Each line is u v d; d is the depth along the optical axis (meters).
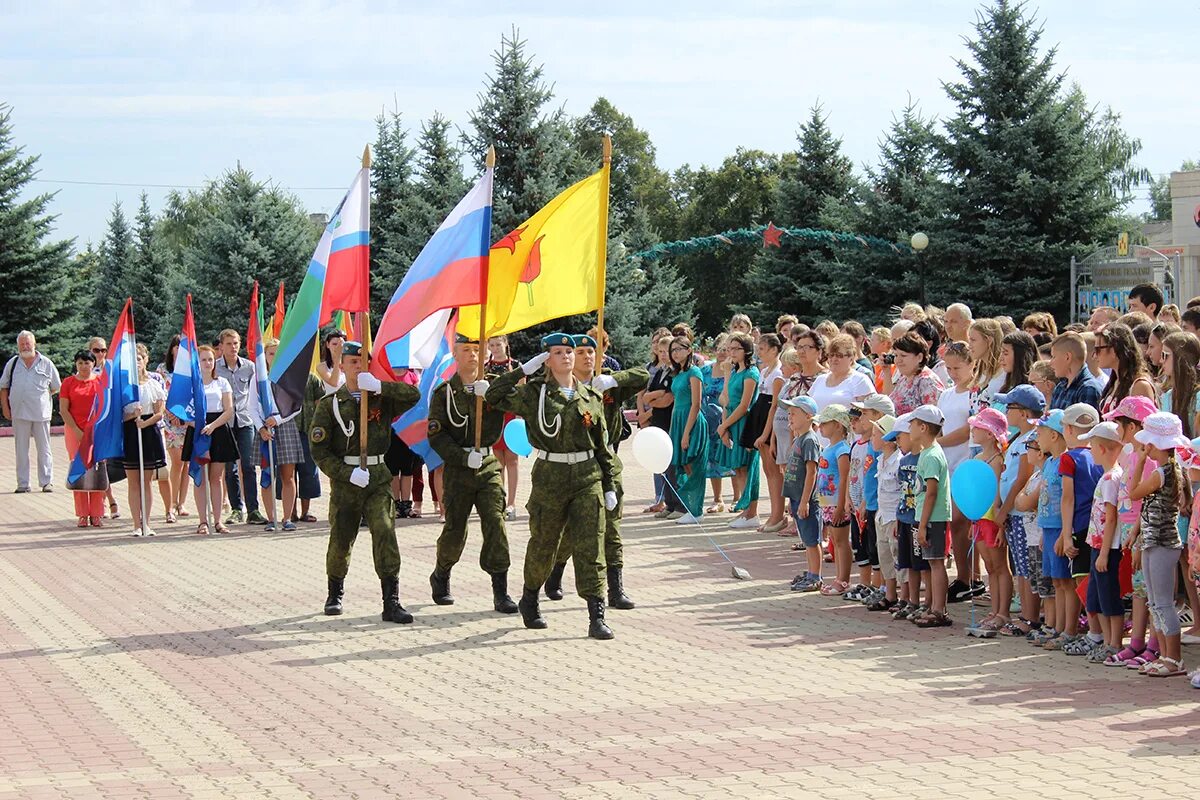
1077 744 7.17
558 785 6.64
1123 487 8.84
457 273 10.94
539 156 35.06
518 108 35.09
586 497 10.21
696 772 6.79
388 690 8.70
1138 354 9.77
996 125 36.16
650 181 80.19
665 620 10.77
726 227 70.00
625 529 15.83
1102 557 8.93
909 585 10.65
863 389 12.82
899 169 39.88
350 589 12.43
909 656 9.38
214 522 16.42
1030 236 35.47
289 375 12.10
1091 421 9.17
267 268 44.06
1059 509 9.30
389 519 10.98
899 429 10.41
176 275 50.88
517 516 16.98
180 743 7.55
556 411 10.23
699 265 65.88
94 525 17.25
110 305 56.00
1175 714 7.74
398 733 7.68
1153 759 6.87
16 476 24.48
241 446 16.42
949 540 10.98
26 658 9.83
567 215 11.80
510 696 8.48
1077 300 32.25
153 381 17.09
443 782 6.73
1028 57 36.56
